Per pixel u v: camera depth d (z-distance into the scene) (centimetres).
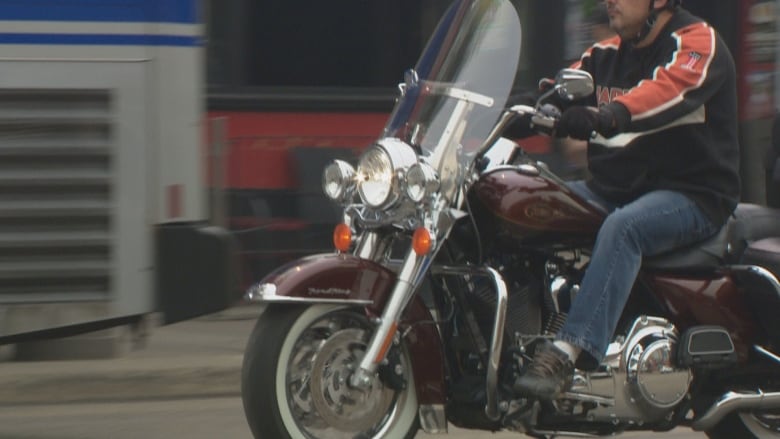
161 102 2661
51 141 2592
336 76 4078
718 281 2152
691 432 2597
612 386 2059
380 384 2014
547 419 2055
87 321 2619
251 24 3991
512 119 2020
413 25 4150
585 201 2066
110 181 2630
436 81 2077
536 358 2005
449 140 2016
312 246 3959
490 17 2088
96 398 3038
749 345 2170
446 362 2056
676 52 2086
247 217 3900
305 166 3984
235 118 3966
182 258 2684
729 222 2216
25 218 2583
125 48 2636
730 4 4503
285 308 1972
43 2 2584
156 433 2625
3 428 2684
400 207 1977
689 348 2098
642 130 2030
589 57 2244
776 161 2380
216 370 3122
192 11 2686
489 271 1998
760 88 4516
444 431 2030
